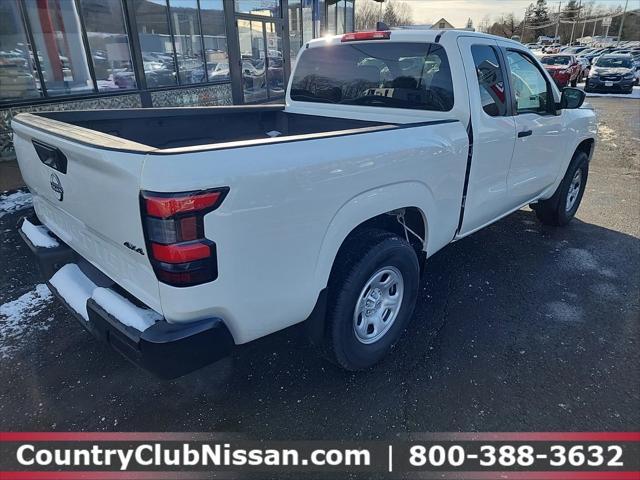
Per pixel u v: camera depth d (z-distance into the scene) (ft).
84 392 8.24
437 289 11.89
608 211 18.08
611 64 67.05
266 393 8.24
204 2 35.73
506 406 7.92
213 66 37.86
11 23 24.82
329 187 6.77
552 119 12.93
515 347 9.51
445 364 8.99
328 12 53.06
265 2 41.50
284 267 6.51
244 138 13.41
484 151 10.26
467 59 9.78
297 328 10.11
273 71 44.57
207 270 5.69
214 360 6.22
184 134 12.15
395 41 10.53
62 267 8.37
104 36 29.27
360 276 7.75
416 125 8.59
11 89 25.43
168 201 5.26
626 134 35.60
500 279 12.43
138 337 5.86
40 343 9.60
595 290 11.85
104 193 6.09
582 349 9.45
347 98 11.94
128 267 6.45
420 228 9.47
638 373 8.75
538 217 16.31
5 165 23.63
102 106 29.40
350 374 8.73
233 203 5.65
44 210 8.96
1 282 12.12
